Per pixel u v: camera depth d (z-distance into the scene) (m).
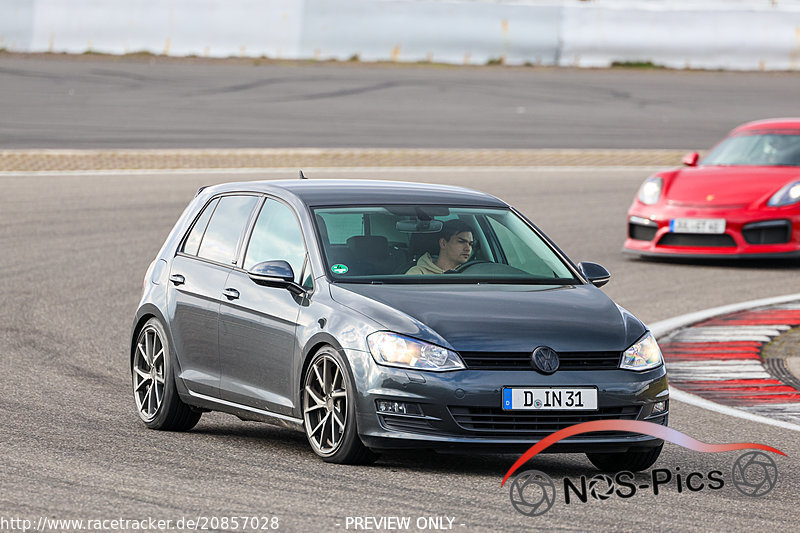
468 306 17.42
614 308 18.20
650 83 87.56
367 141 66.00
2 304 33.59
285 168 57.00
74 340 29.34
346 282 18.08
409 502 15.35
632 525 14.58
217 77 84.12
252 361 18.84
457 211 19.91
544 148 66.62
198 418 20.73
